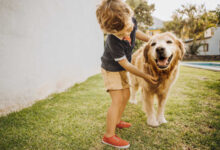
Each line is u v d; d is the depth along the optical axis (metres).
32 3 2.90
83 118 2.14
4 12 2.34
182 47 1.83
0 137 1.71
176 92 3.22
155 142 1.54
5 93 2.37
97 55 7.40
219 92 3.10
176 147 1.45
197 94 3.03
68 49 4.29
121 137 1.66
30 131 1.83
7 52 2.40
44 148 1.50
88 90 3.66
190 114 2.12
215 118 1.97
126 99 1.68
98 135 1.71
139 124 1.94
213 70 6.37
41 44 3.15
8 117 2.19
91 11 6.39
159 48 1.57
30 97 2.83
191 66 8.47
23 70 2.69
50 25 3.46
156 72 1.80
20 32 2.62
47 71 3.34
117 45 1.39
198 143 1.49
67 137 1.68
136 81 2.59
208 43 18.86
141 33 1.94
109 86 1.54
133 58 2.34
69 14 4.39
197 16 18.67
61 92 3.58
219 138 1.52
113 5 1.22
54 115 2.26
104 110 2.40
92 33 6.53
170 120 1.99
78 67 4.96
